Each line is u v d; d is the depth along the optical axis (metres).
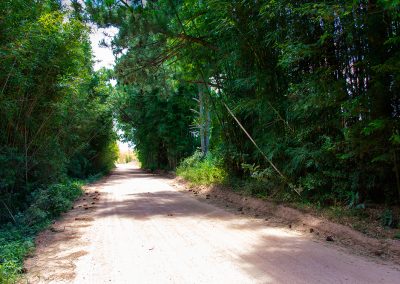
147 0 9.34
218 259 4.76
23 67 8.13
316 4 6.00
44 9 9.09
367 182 6.81
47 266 4.62
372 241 5.34
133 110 29.62
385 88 5.99
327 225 6.35
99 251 5.29
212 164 14.84
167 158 31.11
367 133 5.60
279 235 6.16
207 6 10.55
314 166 8.06
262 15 8.23
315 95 6.85
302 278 4.00
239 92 11.13
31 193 9.37
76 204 10.84
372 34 6.05
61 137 13.77
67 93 10.84
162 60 11.92
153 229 6.80
